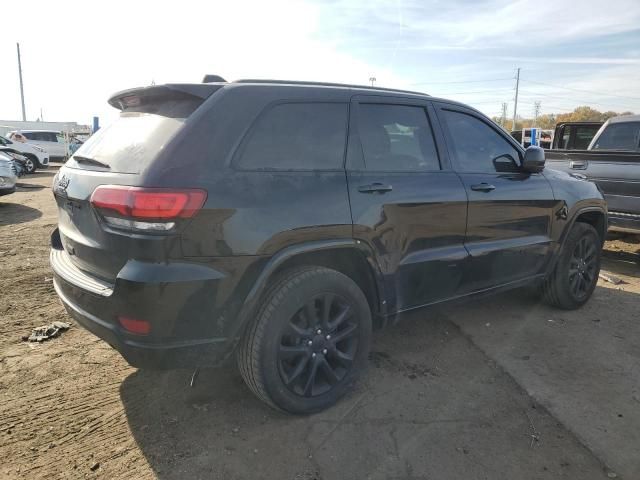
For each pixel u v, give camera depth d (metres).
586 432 2.79
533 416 2.94
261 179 2.59
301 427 2.80
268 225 2.55
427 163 3.45
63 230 3.00
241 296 2.52
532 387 3.26
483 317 4.47
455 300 3.63
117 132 2.88
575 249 4.60
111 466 2.46
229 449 2.60
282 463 2.50
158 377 3.31
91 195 2.53
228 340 2.53
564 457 2.58
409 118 3.43
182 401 3.04
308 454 2.57
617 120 7.50
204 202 2.37
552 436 2.75
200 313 2.43
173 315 2.37
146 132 2.65
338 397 3.00
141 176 2.37
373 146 3.16
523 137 20.95
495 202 3.75
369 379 3.34
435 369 3.49
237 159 2.55
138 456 2.54
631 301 5.00
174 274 2.33
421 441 2.69
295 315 2.77
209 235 2.39
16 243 7.11
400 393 3.17
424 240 3.30
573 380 3.36
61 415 2.86
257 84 2.80
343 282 2.91
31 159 21.89
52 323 4.10
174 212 2.30
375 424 2.83
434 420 2.88
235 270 2.47
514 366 3.54
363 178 3.00
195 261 2.38
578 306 4.73
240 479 2.38
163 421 2.83
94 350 3.67
